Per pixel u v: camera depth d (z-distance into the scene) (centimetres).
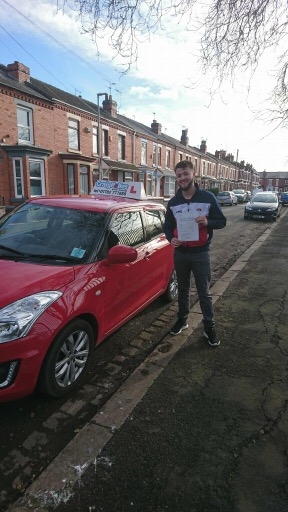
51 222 355
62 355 275
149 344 382
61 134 1888
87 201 396
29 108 1680
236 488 201
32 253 318
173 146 3478
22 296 248
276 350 369
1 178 1552
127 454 224
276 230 1415
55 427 249
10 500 192
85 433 241
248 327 427
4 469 212
